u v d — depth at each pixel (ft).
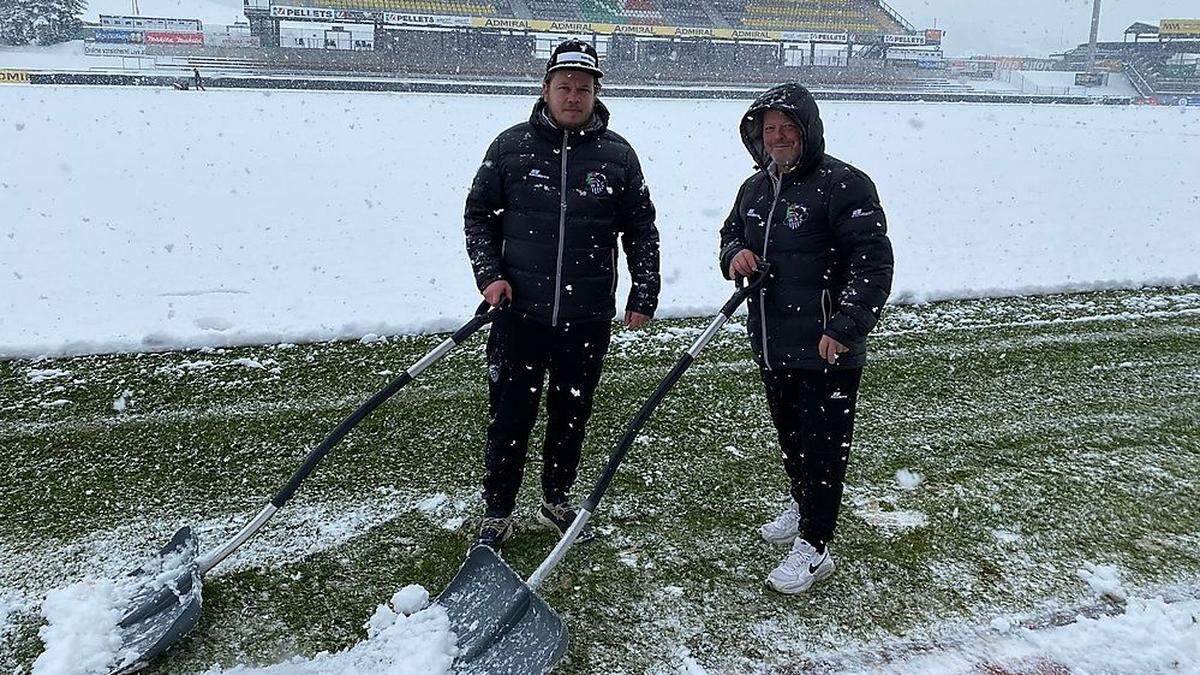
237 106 62.85
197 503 10.77
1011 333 18.11
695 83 122.21
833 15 142.72
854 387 8.98
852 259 8.48
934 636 8.64
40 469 11.37
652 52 131.44
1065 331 18.35
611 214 9.20
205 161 38.14
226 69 110.11
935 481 11.77
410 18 120.06
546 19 127.75
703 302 19.39
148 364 14.85
